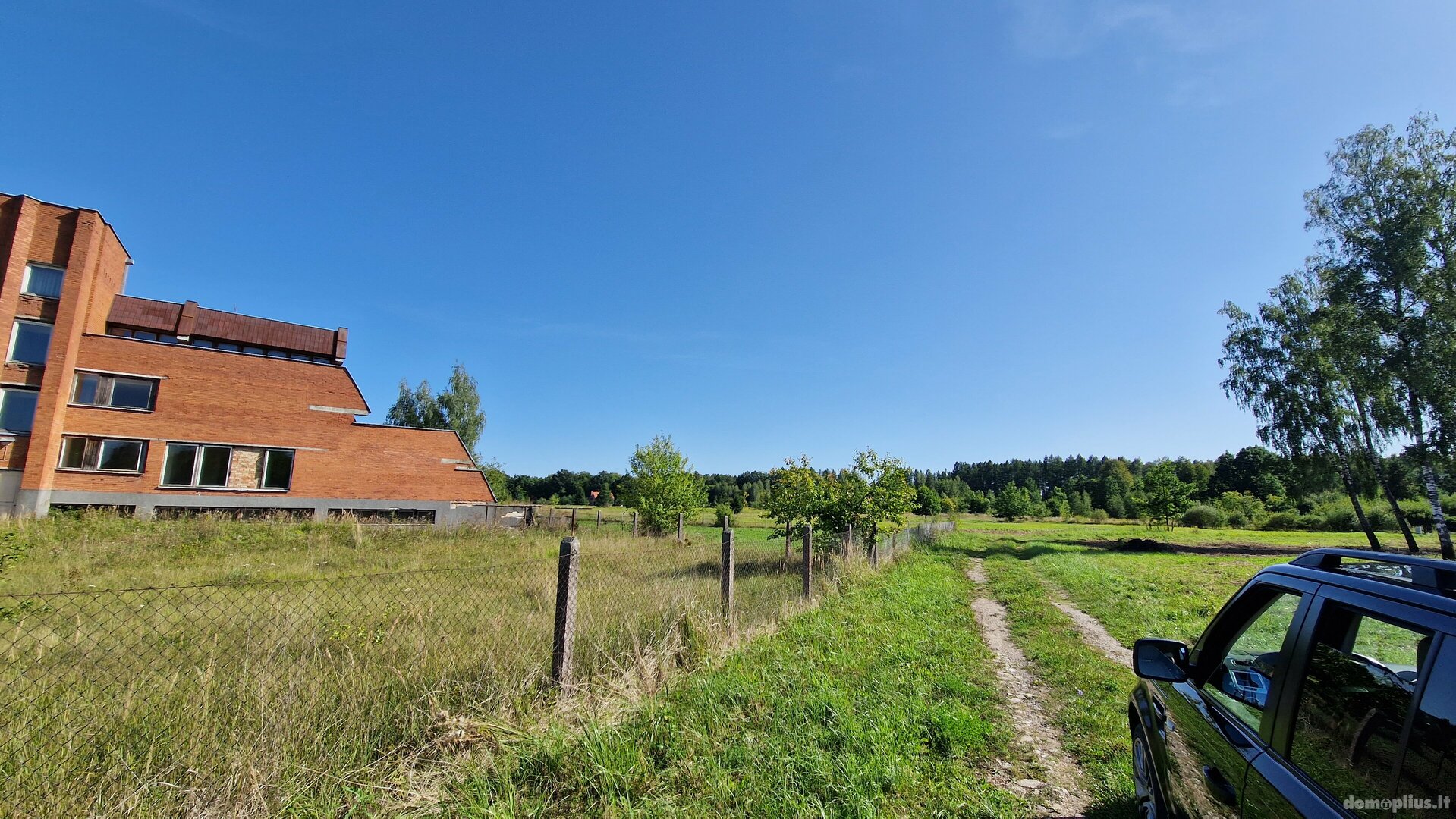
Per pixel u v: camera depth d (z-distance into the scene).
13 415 24.08
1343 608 2.04
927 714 5.30
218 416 27.22
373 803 3.47
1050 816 3.87
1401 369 26.70
